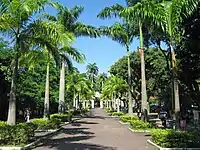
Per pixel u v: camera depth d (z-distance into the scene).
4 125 14.74
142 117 25.06
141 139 18.86
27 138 14.87
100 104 147.75
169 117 36.88
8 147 13.65
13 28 15.86
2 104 31.80
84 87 66.88
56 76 47.31
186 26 14.91
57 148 14.72
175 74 16.03
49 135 20.66
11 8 14.94
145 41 25.02
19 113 41.03
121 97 65.62
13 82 15.74
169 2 13.68
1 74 29.00
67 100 66.38
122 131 24.91
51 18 30.47
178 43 16.52
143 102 24.88
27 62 18.70
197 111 28.31
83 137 20.12
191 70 17.58
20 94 35.72
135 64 46.94
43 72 41.72
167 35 15.98
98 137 20.14
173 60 16.05
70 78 64.50
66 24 31.33
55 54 18.20
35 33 15.83
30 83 37.59
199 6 13.50
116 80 56.69
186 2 12.74
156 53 41.12
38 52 18.20
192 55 16.84
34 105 40.03
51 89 47.38
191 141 13.80
